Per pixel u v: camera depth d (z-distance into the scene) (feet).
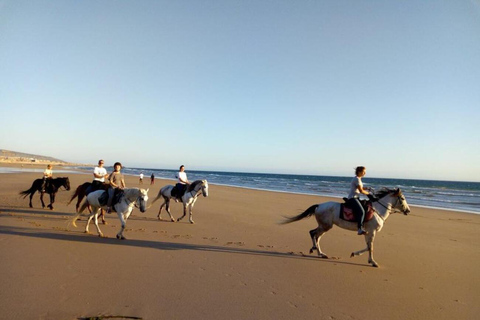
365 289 19.98
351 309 16.98
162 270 21.68
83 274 20.10
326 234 37.45
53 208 48.70
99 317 14.55
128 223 39.83
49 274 19.75
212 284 19.52
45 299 16.22
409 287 20.71
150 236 32.53
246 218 48.03
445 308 17.63
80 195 38.83
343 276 22.30
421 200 100.27
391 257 28.27
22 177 123.65
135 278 19.88
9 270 20.06
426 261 27.35
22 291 17.04
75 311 15.10
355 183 26.32
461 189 203.31
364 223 25.58
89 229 34.71
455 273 24.12
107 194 30.68
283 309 16.52
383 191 26.71
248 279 20.74
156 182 153.69
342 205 26.20
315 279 21.39
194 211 53.93
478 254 30.48
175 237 32.58
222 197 83.66
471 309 17.60
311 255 27.71
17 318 14.16
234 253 27.14
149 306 16.05
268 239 33.68
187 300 16.99
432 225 48.60
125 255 24.82
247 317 15.40
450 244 34.99
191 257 25.22
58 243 27.14
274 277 21.39
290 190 132.77
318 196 96.68
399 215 58.90
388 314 16.61
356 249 30.78
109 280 19.31
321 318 15.74
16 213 41.75
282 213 55.31
